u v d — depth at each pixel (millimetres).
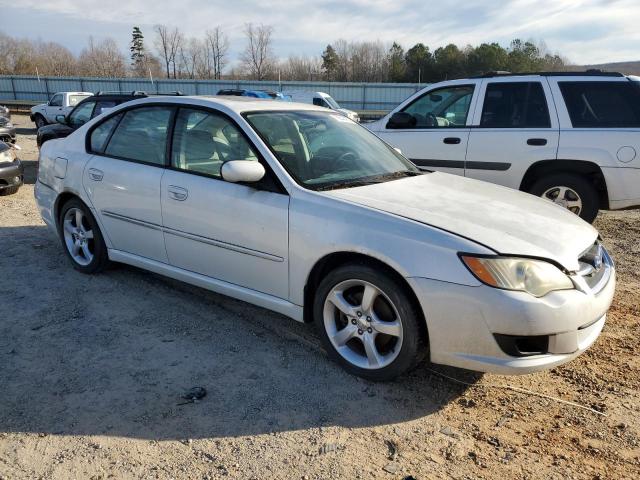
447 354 2812
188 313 4035
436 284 2742
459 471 2432
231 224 3521
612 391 3090
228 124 3691
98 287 4516
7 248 5555
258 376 3178
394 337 3035
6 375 3141
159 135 4078
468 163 6621
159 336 3662
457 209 3176
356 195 3258
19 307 4098
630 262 5426
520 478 2393
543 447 2607
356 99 35344
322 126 4125
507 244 2766
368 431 2703
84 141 4680
